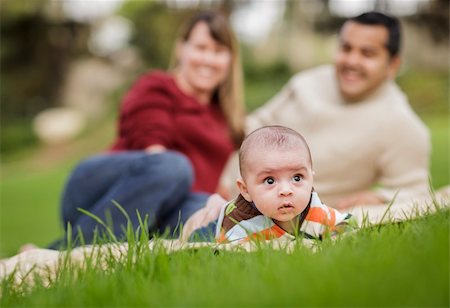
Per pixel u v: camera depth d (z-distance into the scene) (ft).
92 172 10.60
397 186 11.99
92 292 5.67
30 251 8.78
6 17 65.87
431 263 4.53
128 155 10.62
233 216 7.35
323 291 4.36
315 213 7.22
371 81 12.16
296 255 5.82
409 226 6.78
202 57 12.62
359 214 8.84
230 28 13.00
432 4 59.88
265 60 62.54
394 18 12.31
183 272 6.02
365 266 5.00
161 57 65.05
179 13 65.10
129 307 5.18
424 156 12.14
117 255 7.48
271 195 6.93
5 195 34.06
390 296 4.14
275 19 64.28
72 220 10.75
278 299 4.42
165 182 9.86
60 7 66.39
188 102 12.39
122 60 66.49
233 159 13.21
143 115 12.00
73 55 67.77
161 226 10.12
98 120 64.18
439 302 4.00
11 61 67.97
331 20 63.26
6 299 6.26
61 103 67.15
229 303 4.57
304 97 12.92
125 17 65.77
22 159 60.29
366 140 12.01
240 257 6.29
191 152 12.24
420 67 60.34
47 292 6.37
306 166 7.05
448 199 8.62
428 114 55.16
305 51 62.23
